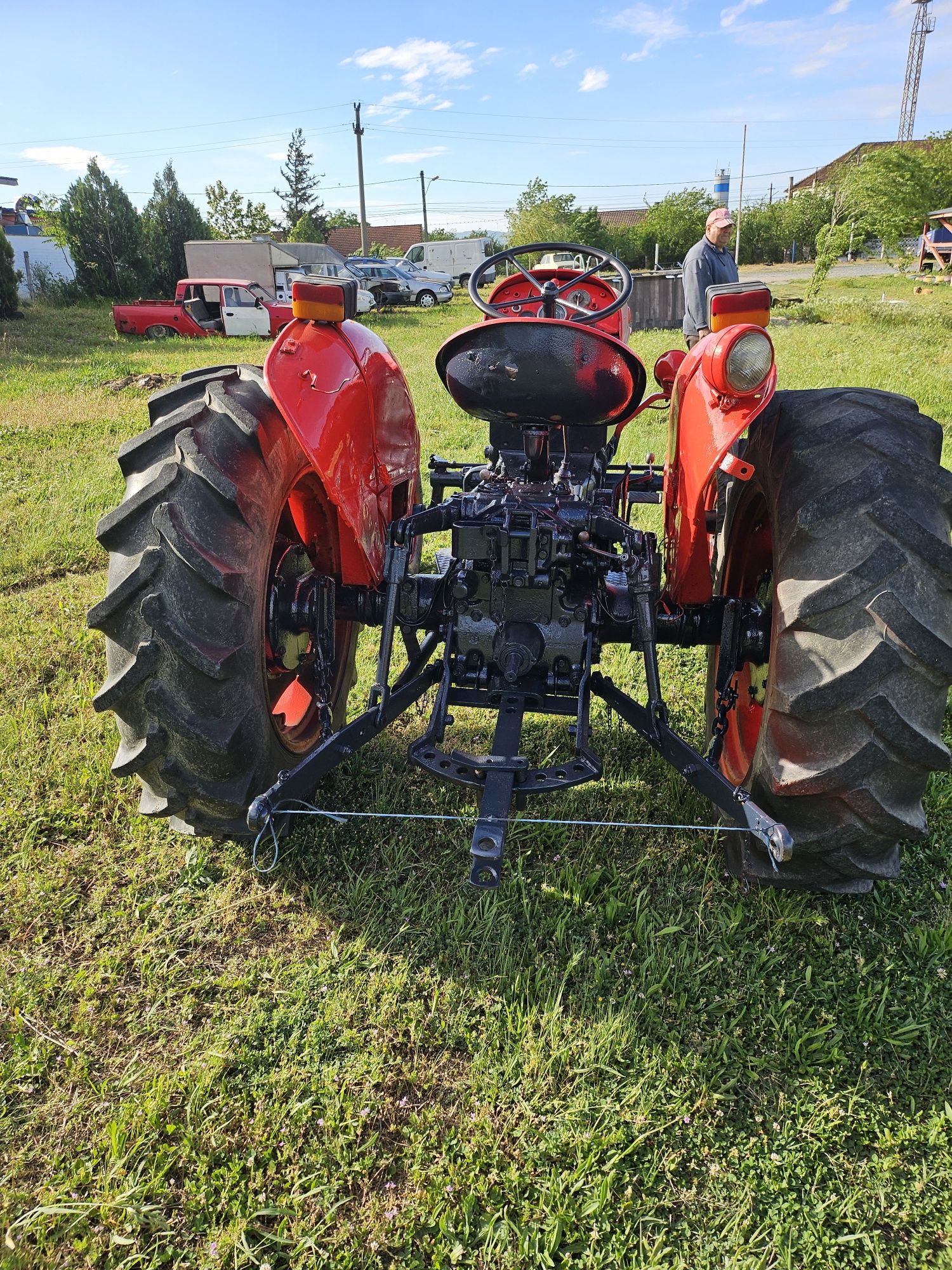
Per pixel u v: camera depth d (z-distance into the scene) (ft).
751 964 8.18
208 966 8.15
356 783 10.80
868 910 8.86
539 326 8.15
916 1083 7.11
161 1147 6.47
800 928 8.60
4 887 8.98
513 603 8.75
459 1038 7.42
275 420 8.24
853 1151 6.59
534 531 8.10
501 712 8.58
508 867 9.50
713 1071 7.17
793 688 6.98
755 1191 6.32
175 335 69.46
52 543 18.47
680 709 12.58
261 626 7.83
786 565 7.29
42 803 10.23
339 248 208.54
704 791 7.91
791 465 7.57
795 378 35.47
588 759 7.84
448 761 7.87
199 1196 6.17
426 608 9.36
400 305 104.32
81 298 106.63
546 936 8.55
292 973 8.07
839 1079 7.14
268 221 174.60
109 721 11.76
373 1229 6.02
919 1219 6.15
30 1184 6.31
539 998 7.80
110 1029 7.49
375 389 9.34
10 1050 7.33
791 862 7.91
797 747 7.11
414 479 11.34
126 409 33.86
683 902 8.99
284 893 9.07
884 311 65.31
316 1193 6.25
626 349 8.25
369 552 9.02
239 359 52.29
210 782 7.70
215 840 9.70
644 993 7.84
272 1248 5.93
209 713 7.38
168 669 7.22
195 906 8.88
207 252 81.82
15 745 11.20
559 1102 6.86
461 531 8.39
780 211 194.49
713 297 8.07
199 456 7.34
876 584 6.79
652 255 176.96
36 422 30.73
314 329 8.59
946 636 6.78
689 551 8.48
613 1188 6.33
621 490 12.86
